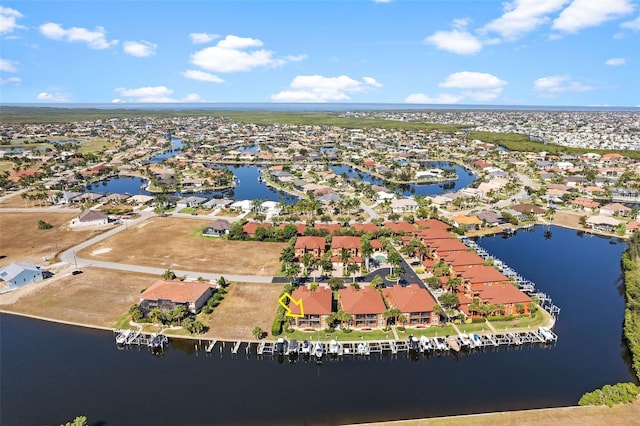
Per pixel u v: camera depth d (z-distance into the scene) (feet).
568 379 256.11
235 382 251.80
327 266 389.39
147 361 271.49
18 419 220.43
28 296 350.43
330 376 258.57
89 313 324.39
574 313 337.72
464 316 310.86
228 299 343.67
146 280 381.60
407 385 249.96
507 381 254.27
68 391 241.96
